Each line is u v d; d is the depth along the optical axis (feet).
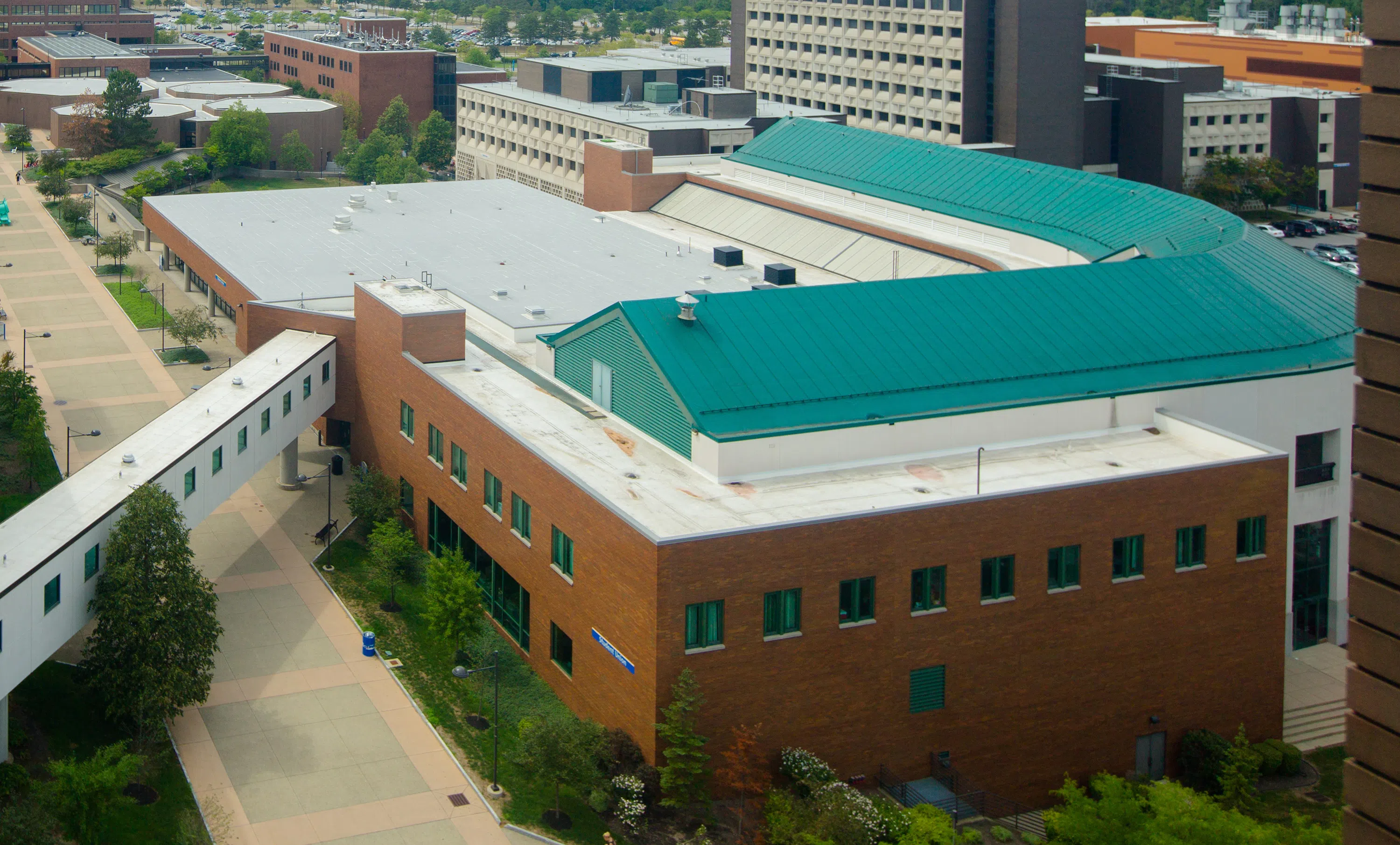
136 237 603.67
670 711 219.61
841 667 232.32
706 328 274.98
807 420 257.34
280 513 336.70
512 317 362.94
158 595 238.89
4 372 376.48
